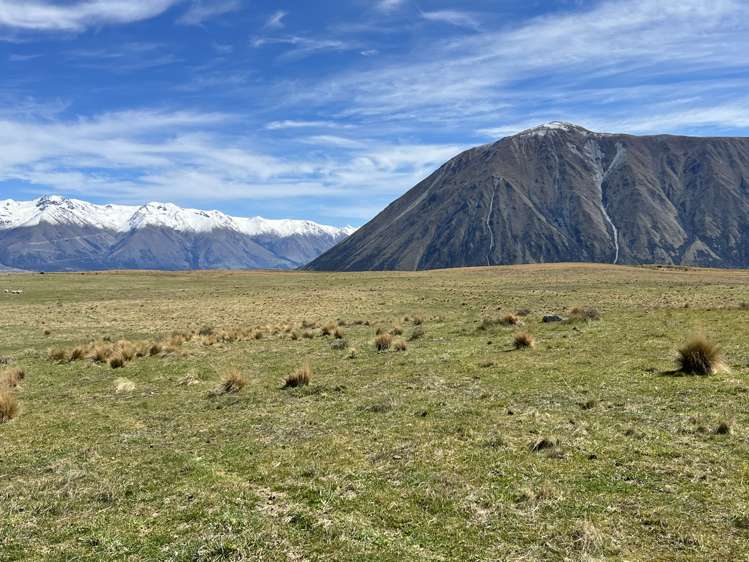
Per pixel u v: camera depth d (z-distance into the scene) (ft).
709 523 22.84
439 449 34.17
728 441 32.09
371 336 98.94
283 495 28.76
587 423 37.58
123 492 30.48
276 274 434.30
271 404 50.65
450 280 300.40
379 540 23.22
